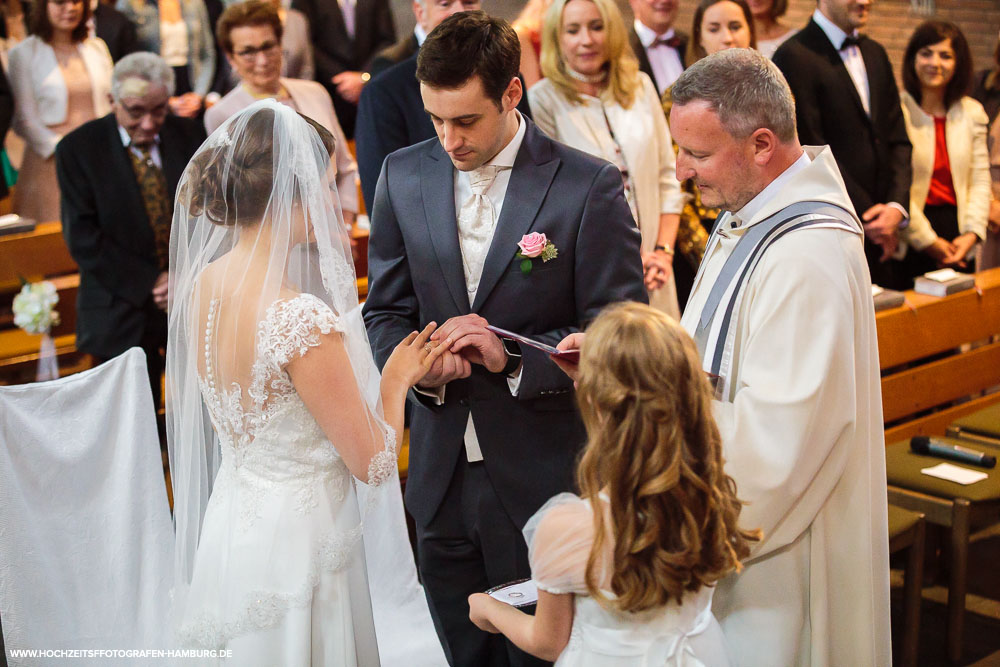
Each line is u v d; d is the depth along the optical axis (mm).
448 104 2064
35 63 4770
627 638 1629
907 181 4340
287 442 1909
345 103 5562
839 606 2021
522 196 2236
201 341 1943
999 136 5316
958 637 3049
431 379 2182
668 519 1548
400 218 2332
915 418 4285
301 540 1908
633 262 2285
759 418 1847
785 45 4238
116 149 3840
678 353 1541
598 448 1558
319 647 1951
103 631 2393
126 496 2383
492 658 2516
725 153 1926
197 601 1992
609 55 3609
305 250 1927
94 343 3834
